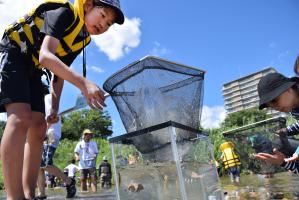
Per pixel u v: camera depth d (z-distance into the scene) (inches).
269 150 156.0
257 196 164.7
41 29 88.7
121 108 102.6
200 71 104.9
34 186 96.3
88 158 341.1
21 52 91.2
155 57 99.1
